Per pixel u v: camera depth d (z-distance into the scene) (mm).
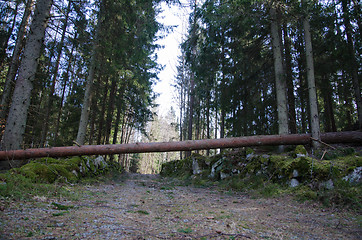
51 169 6902
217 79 14148
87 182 8359
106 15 11969
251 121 12969
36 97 14391
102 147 9297
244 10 9492
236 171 10297
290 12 9258
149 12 12812
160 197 6680
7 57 11602
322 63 11547
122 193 6926
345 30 11711
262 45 12094
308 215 4609
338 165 6336
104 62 11906
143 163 46094
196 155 14570
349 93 15367
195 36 12914
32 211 3436
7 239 2234
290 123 12062
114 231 2898
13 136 7645
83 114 11602
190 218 4113
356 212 4414
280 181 7566
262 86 12797
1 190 4125
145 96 18469
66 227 2861
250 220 4184
